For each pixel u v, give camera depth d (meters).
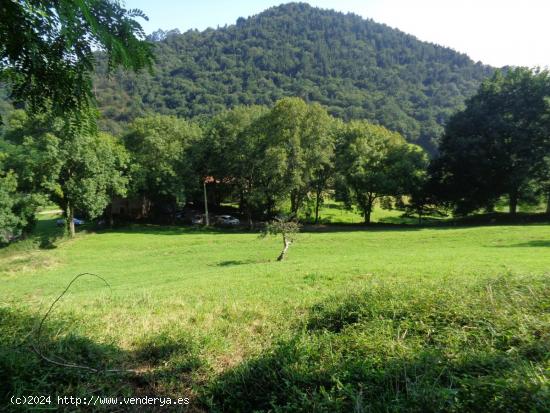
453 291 7.25
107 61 4.09
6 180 31.02
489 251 19.94
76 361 5.06
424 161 46.44
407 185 45.03
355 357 4.82
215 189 58.28
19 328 5.94
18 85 4.33
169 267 23.77
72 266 25.78
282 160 40.38
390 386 3.95
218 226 48.91
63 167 37.16
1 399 3.80
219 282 13.73
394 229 39.72
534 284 7.32
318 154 41.97
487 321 5.37
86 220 54.91
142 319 7.89
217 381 4.77
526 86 40.19
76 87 4.28
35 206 35.09
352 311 6.98
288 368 4.64
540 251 18.88
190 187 50.50
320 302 8.55
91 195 38.31
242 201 56.41
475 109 42.38
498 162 39.06
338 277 12.64
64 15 3.26
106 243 36.06
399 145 48.22
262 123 45.88
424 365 4.13
